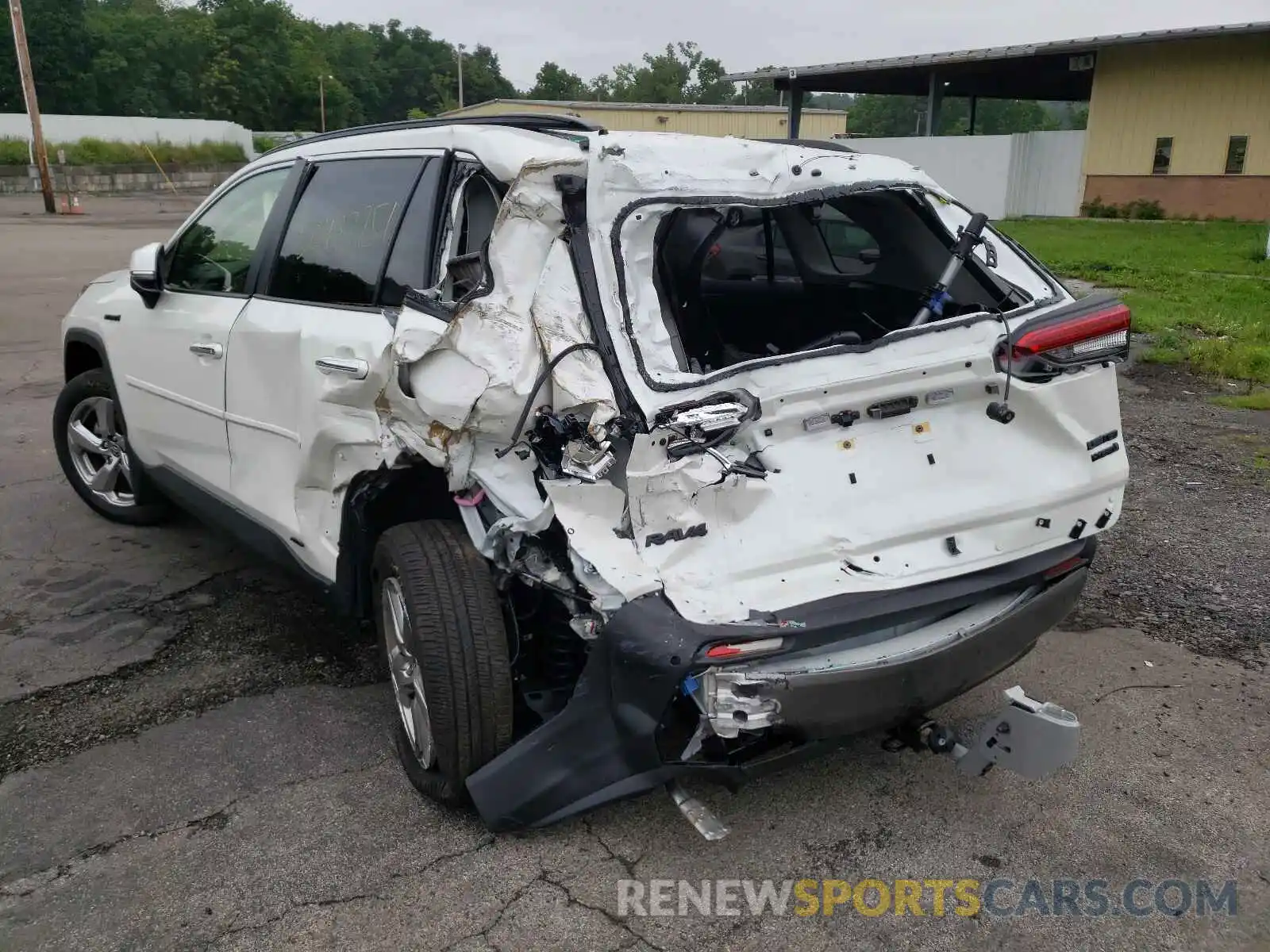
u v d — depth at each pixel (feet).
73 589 15.17
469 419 8.64
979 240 11.05
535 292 8.84
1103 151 88.99
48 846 9.60
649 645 7.91
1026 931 8.66
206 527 17.76
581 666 9.58
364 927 8.61
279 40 266.57
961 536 9.45
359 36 317.22
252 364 12.28
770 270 13.98
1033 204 93.35
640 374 8.70
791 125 102.22
